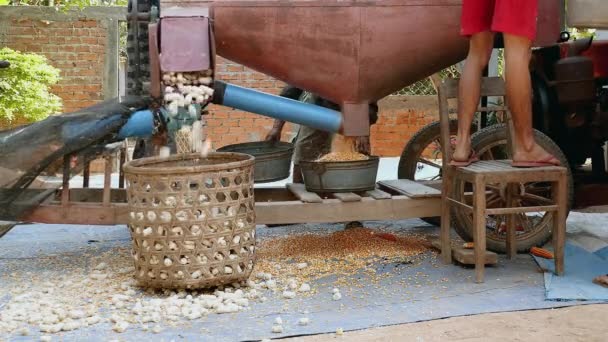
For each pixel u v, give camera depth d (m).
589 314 3.39
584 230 5.39
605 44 5.83
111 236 5.34
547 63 5.28
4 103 7.99
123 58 9.91
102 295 3.71
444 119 4.36
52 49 9.25
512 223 4.46
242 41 4.43
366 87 4.58
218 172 3.63
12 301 3.60
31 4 10.45
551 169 3.96
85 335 3.12
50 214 4.26
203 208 3.61
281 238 5.04
